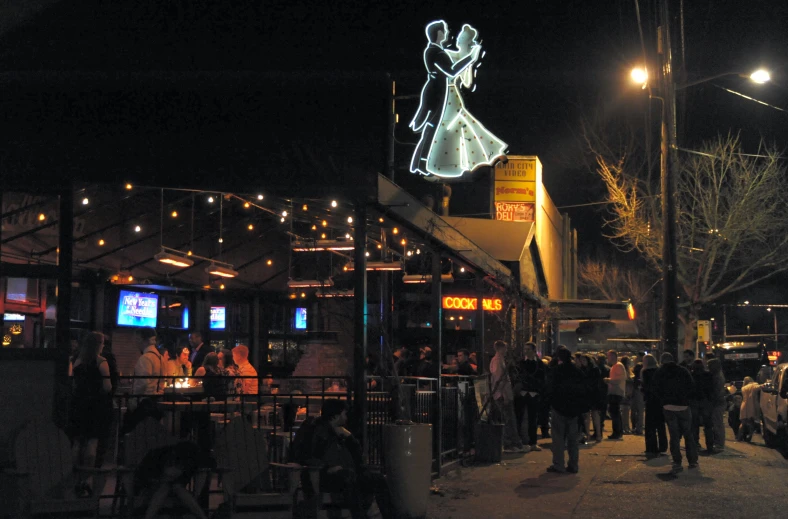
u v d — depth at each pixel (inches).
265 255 769.6
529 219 1042.1
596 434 700.7
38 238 427.8
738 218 1304.1
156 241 684.7
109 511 356.8
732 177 1309.1
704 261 1353.3
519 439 609.9
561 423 503.8
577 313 979.3
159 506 323.3
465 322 826.8
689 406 533.3
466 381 565.0
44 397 358.6
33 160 365.1
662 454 597.3
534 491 435.2
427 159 858.8
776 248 1314.0
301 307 892.0
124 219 639.8
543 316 795.4
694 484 464.1
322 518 342.6
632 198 1347.2
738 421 804.0
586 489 443.2
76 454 361.7
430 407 464.4
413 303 814.5
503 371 588.1
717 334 2456.9
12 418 352.2
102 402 370.9
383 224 426.0
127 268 666.2
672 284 808.3
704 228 1360.7
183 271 716.7
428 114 863.7
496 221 855.1
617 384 727.7
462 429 545.6
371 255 693.9
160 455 328.8
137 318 717.9
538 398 632.4
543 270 974.4
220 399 433.1
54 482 332.2
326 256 768.3
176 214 690.2
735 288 1360.7
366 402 387.5
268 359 876.6
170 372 555.5
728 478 487.8
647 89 852.0
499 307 702.5
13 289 435.8
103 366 377.1
